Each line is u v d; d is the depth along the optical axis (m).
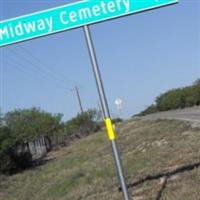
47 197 19.44
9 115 50.22
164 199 10.28
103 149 33.66
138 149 25.48
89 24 7.61
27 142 42.03
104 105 7.58
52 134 60.28
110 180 16.00
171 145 20.59
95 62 7.62
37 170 33.12
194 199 9.68
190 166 13.23
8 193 24.81
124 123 70.31
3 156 33.41
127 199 7.60
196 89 86.50
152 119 54.75
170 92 102.56
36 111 56.47
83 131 80.69
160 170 14.16
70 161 32.69
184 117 41.41
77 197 14.84
